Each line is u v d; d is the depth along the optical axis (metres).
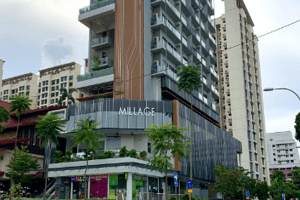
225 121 100.06
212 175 56.78
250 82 101.75
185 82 40.81
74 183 37.16
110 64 54.22
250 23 113.25
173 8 55.94
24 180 45.44
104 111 43.12
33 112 64.69
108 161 34.44
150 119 43.53
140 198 33.44
